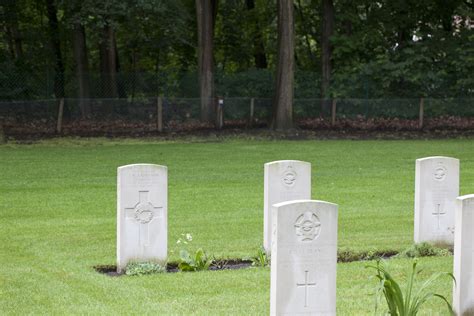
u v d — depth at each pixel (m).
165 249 11.85
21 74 37.75
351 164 24.47
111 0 34.03
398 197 18.42
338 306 9.52
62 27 41.00
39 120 34.81
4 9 39.41
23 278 10.94
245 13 46.28
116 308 9.48
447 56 39.53
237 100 37.16
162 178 11.77
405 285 10.50
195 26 44.38
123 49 46.22
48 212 16.41
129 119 36.38
